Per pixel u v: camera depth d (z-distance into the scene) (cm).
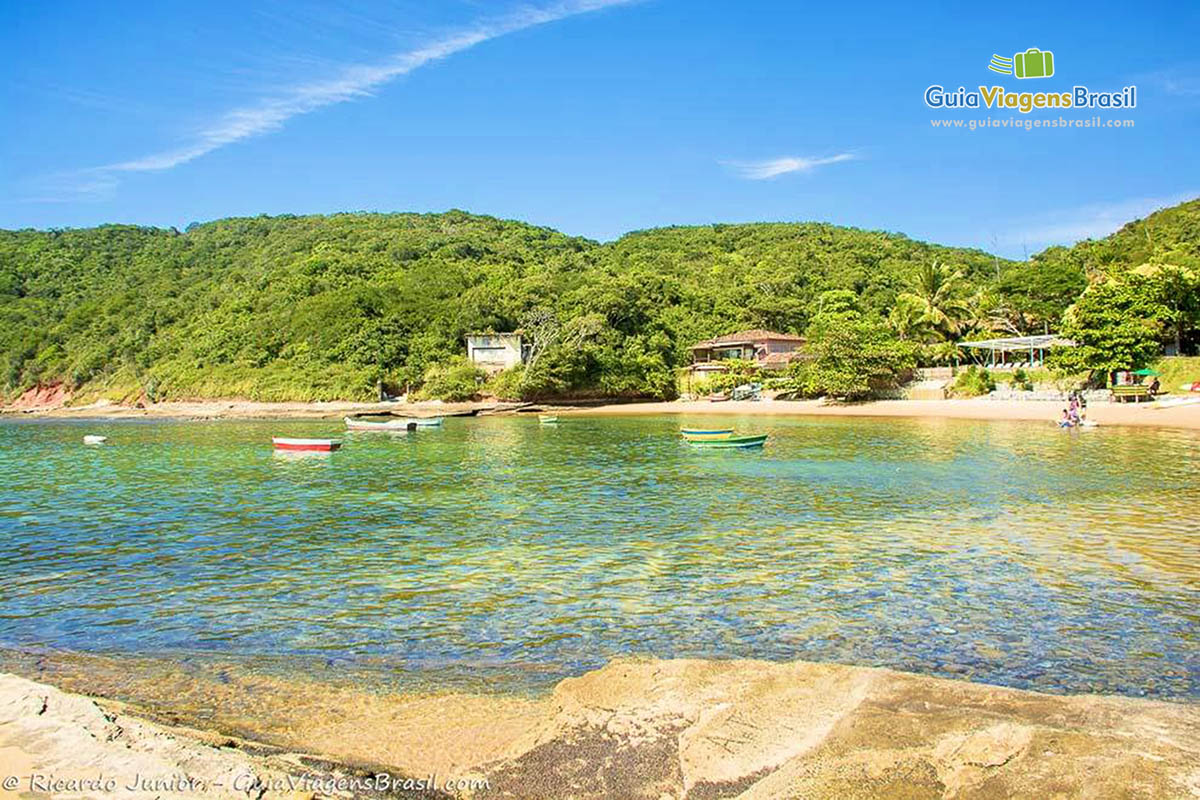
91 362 9938
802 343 8762
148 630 1087
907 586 1242
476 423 6194
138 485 2584
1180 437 3481
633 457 3312
